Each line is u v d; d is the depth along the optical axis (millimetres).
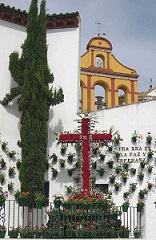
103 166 17953
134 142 17844
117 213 13859
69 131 18656
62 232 12883
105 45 30438
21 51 19203
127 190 17484
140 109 18125
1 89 18375
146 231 14805
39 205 14375
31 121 16969
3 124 18094
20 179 16531
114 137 18031
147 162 17469
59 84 19234
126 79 30203
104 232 13109
